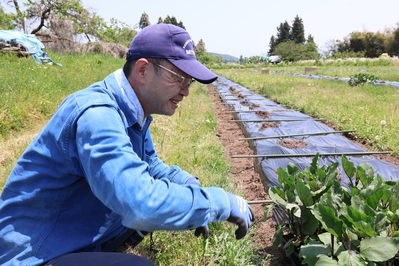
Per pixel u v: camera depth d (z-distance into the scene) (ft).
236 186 12.10
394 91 37.27
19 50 41.81
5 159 13.80
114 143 3.49
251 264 7.22
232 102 34.45
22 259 4.19
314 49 173.17
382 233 5.44
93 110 3.73
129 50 4.32
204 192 3.86
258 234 8.92
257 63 179.42
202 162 14.05
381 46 184.34
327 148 16.79
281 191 6.43
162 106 4.58
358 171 6.97
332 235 5.37
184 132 19.77
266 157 15.43
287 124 22.36
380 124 20.11
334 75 69.72
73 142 3.86
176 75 4.25
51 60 45.14
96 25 80.64
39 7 69.67
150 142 6.36
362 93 36.09
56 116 4.04
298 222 6.51
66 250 4.25
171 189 3.57
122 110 4.37
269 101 34.53
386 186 6.15
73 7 73.20
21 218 4.24
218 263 7.29
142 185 3.35
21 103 21.26
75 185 4.21
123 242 6.49
